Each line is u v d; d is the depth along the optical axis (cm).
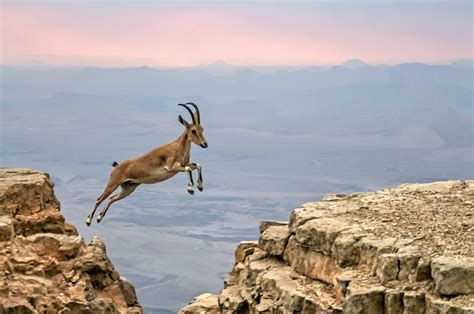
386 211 5575
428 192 6056
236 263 6419
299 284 5375
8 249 6003
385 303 4631
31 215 6600
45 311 5756
